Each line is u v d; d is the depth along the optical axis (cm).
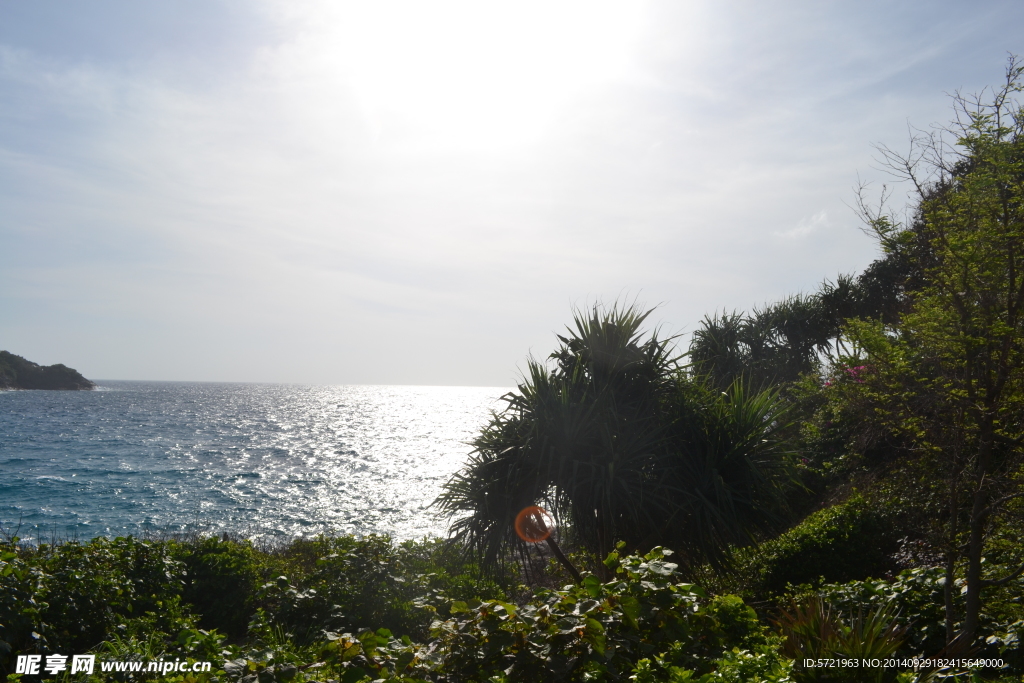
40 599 600
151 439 5878
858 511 912
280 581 732
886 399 516
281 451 5234
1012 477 458
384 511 2800
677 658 378
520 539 769
